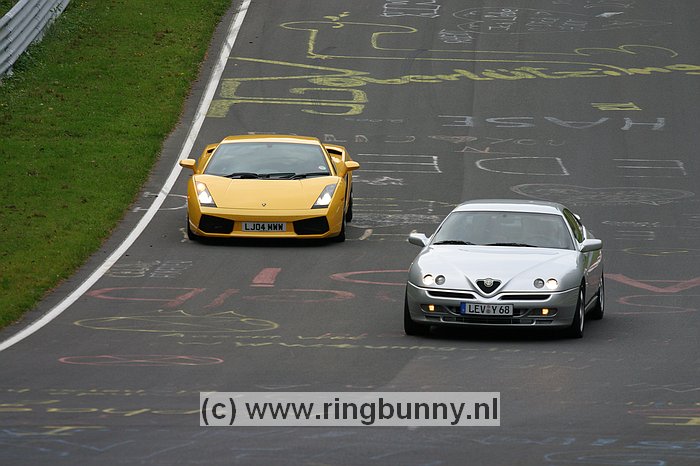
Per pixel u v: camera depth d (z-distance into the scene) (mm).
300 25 140875
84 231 69188
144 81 115938
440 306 46531
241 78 120500
